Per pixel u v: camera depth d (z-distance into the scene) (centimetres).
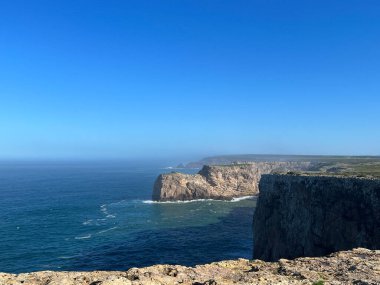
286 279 1817
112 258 6900
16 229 9131
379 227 4266
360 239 4531
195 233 9144
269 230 7112
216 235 8956
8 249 7331
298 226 6031
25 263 6469
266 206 7456
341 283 1744
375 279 1805
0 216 10881
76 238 8388
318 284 1714
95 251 7356
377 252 2533
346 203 4972
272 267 2133
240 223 10512
